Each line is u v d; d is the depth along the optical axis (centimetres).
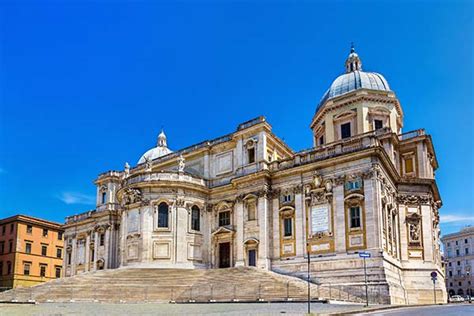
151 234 5409
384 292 4022
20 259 8625
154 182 5538
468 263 12619
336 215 4584
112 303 3594
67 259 7944
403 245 5091
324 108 6075
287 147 6044
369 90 5859
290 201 5044
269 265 4966
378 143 4516
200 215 5712
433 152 5803
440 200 6009
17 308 2873
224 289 4028
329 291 3788
